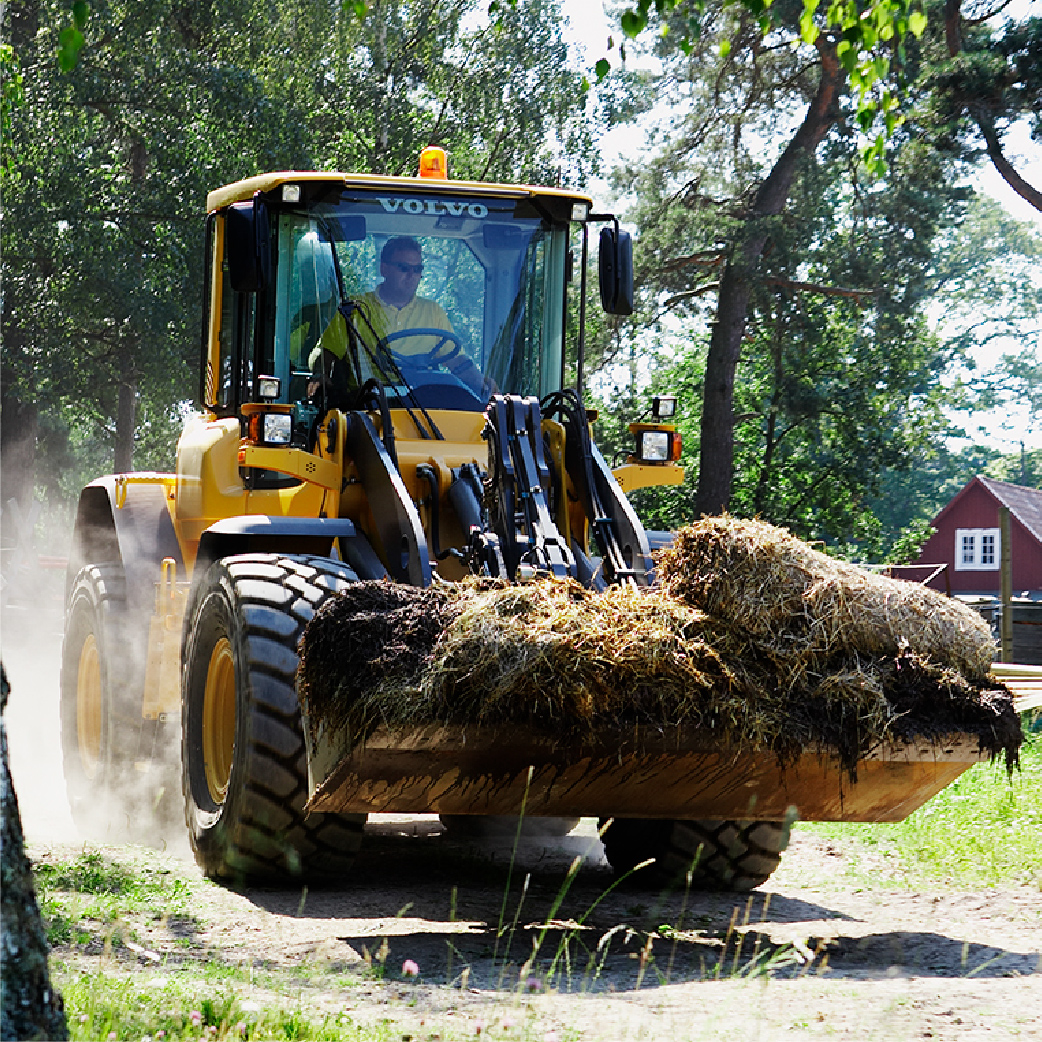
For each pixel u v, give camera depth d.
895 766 11.36
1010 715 11.24
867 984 9.62
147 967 9.54
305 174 14.80
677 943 11.49
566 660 10.26
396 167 77.31
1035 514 108.94
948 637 11.39
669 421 15.39
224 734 13.64
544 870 15.25
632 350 64.44
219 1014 7.89
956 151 47.31
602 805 11.50
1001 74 44.47
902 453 70.19
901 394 71.81
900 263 58.06
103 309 69.06
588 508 13.88
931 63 46.16
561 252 15.63
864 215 58.47
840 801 11.81
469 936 11.34
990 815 18.55
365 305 14.77
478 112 83.94
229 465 15.33
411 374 14.63
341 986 9.23
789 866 15.98
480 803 11.30
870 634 11.16
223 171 67.62
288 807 12.38
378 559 13.30
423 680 10.27
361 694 10.45
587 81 14.37
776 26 54.50
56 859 14.00
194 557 16.39
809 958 10.34
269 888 13.00
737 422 67.69
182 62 69.44
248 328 15.34
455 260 15.21
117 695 16.50
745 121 59.44
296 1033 7.67
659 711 10.46
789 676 10.90
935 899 13.89
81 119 69.88
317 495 14.34
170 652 15.90
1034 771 21.91
